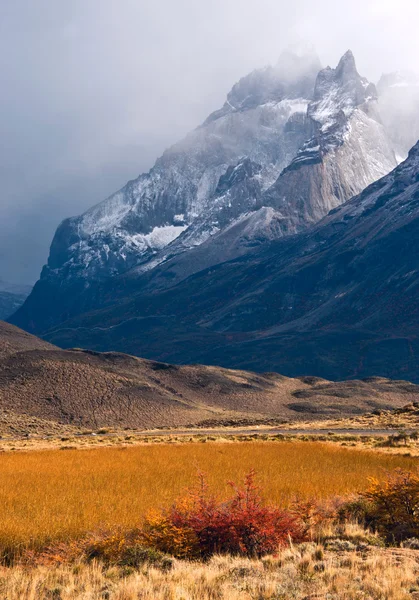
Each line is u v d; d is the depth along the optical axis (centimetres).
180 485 3838
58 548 2394
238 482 3881
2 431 15400
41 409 18625
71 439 11356
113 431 15312
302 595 1866
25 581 1997
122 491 3625
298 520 2745
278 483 3891
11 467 5119
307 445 7681
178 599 1820
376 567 2073
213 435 11456
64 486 3834
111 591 1905
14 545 2409
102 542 2402
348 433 10625
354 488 3694
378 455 6122
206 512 2570
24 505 3089
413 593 1823
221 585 1931
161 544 2439
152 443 9319
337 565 2148
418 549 2478
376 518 2961
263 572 2109
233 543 2467
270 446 7544
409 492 2966
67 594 1900
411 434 8550
